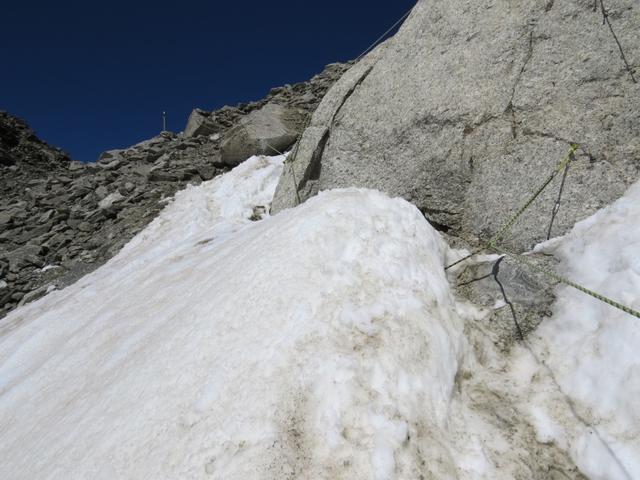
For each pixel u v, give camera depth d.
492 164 6.55
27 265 13.81
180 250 10.12
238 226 10.99
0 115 29.31
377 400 3.72
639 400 3.69
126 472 3.65
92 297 9.52
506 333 4.82
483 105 6.84
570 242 5.39
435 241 5.77
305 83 26.58
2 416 6.47
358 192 6.27
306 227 5.56
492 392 4.28
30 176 22.94
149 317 6.59
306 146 9.58
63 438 4.60
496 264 5.53
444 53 7.67
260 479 3.23
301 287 4.74
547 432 3.90
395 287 4.74
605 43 6.00
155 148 22.34
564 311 4.73
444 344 4.33
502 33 6.98
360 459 3.35
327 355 4.02
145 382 4.57
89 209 16.59
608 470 3.53
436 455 3.52
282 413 3.64
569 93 6.13
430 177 7.18
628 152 5.51
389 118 8.07
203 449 3.52
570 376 4.22
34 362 7.86
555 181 5.87
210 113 24.34
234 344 4.40
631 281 4.38
